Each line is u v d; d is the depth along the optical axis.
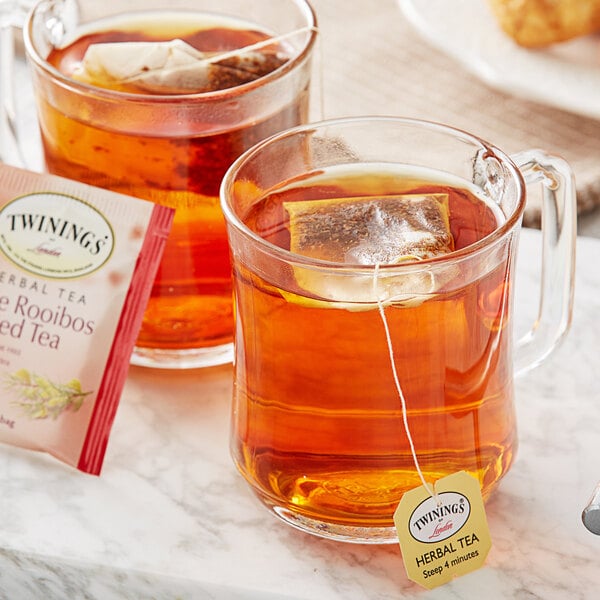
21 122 0.88
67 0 0.75
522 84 0.91
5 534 0.69
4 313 0.71
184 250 0.72
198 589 0.68
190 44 0.75
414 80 0.98
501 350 0.66
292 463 0.66
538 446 0.72
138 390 0.74
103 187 0.71
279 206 0.67
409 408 0.65
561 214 0.70
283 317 0.64
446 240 0.66
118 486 0.71
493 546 0.68
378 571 0.68
